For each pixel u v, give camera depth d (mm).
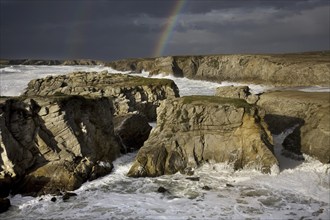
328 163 26312
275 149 29953
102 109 28000
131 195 21672
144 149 26000
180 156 26094
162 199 21031
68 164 23453
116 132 30781
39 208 19984
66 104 24828
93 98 27719
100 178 24562
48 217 18875
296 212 19281
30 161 22984
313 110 30594
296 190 22406
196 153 26422
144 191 22281
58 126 24047
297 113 32125
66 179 22672
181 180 24125
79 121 25453
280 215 18891
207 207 19859
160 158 25562
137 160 25297
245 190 22344
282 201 20703
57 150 23703
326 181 23938
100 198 21250
